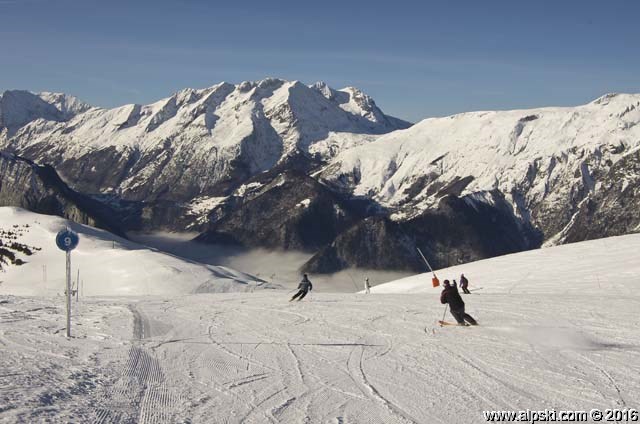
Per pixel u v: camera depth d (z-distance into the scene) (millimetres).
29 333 21391
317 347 19188
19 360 16281
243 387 14211
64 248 21125
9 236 138250
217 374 15516
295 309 29906
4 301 35500
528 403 12719
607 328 21203
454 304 22750
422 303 31547
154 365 16500
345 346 19297
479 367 15891
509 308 27578
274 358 17516
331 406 12680
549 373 15023
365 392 13750
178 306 32375
